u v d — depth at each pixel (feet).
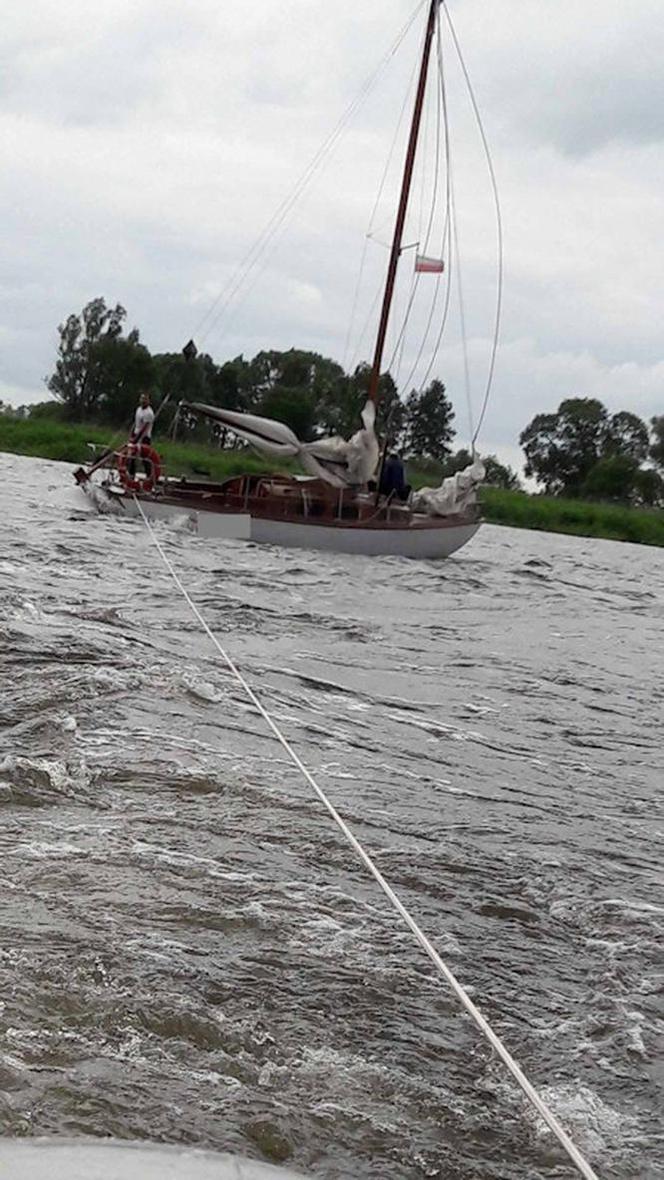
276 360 273.33
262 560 74.02
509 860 20.84
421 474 174.50
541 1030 14.64
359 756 26.81
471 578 79.36
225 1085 12.12
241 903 16.84
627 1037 14.69
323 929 16.47
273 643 42.45
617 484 300.40
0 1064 11.68
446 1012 14.71
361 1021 14.06
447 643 49.34
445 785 25.54
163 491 87.66
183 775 22.39
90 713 25.86
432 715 33.42
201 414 86.58
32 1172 9.91
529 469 351.87
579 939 17.80
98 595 48.01
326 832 20.63
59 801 20.20
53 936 14.79
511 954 16.83
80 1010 13.09
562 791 26.68
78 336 278.26
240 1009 13.75
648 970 16.84
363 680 37.50
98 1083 11.68
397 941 16.53
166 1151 10.48
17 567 53.98
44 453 185.57
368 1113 12.09
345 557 82.53
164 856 18.15
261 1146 11.18
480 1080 13.20
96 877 16.97
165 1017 13.23
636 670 48.14
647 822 24.94
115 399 271.90
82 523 80.84
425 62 96.48
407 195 95.71
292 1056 12.95
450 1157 11.60
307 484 86.48
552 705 37.73
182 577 59.67
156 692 28.78
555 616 64.44
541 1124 12.44
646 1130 12.60
